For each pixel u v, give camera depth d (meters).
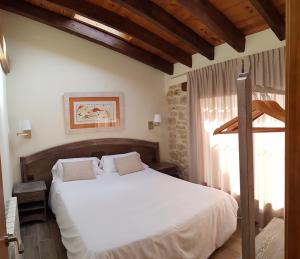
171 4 2.94
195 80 4.03
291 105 0.54
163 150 5.06
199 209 2.51
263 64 2.98
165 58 4.59
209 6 2.83
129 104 4.69
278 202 2.99
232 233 2.85
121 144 4.57
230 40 3.09
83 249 1.92
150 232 2.07
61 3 2.97
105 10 3.29
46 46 4.01
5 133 3.10
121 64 4.59
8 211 2.40
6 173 2.91
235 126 1.23
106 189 3.25
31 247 2.91
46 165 3.99
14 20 3.79
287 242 0.57
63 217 2.68
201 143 4.04
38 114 3.98
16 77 3.81
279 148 2.93
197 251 2.35
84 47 4.28
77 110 4.24
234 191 3.52
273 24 2.65
